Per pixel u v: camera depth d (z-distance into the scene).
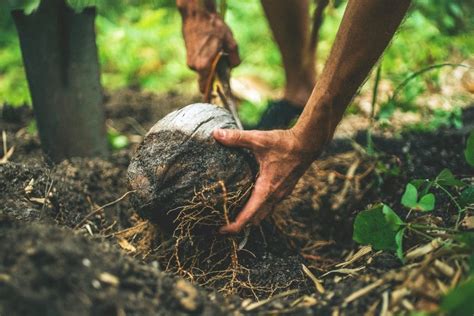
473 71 1.83
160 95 2.02
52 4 1.24
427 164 1.31
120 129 1.77
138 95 2.01
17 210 1.07
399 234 0.91
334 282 0.95
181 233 1.00
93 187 1.23
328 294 0.87
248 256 1.07
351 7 0.89
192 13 1.19
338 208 1.21
